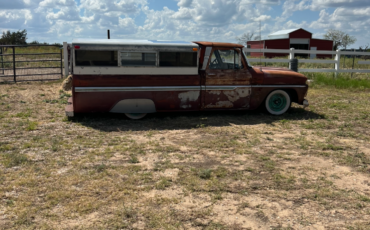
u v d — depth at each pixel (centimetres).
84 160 483
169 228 315
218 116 816
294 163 500
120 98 720
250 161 502
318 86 1369
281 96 845
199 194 388
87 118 750
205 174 437
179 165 477
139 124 720
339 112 886
